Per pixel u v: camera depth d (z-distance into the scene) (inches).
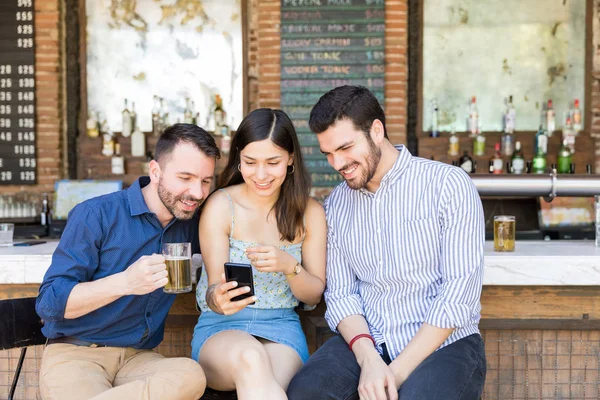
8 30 205.3
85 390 70.8
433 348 74.6
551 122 203.8
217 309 74.5
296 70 196.4
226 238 82.8
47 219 196.9
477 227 77.5
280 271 77.0
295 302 84.9
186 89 213.2
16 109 206.8
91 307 71.4
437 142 204.4
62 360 75.4
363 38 194.7
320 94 195.9
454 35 208.1
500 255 89.9
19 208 201.8
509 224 94.3
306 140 196.5
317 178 196.2
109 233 76.8
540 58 207.8
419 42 207.5
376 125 77.6
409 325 78.9
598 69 206.5
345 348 79.4
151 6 211.6
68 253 74.9
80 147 210.8
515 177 132.7
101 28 211.6
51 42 206.4
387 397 72.6
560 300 92.9
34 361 95.5
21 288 93.6
